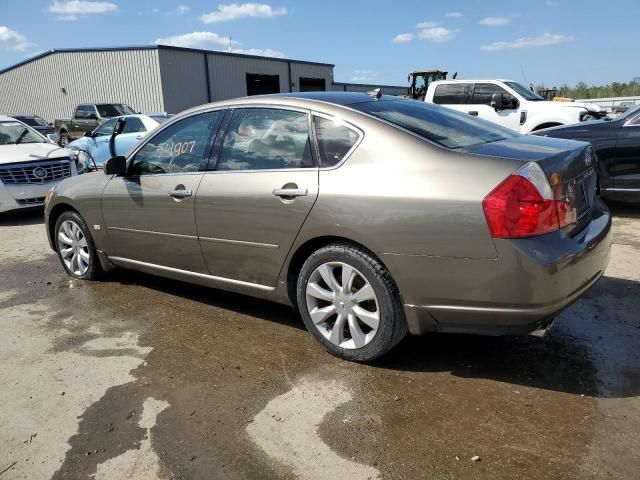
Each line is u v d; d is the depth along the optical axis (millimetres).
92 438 2688
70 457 2553
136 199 4301
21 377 3334
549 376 3078
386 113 3350
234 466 2430
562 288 2688
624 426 2584
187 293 4738
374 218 2969
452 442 2525
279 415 2801
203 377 3230
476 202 2688
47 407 2984
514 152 2910
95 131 14180
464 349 3453
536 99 12031
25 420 2871
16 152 8836
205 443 2602
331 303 3330
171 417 2832
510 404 2812
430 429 2631
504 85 11945
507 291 2678
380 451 2482
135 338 3834
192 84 31234
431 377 3121
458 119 3652
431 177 2852
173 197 4004
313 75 41688
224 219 3691
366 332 3260
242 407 2895
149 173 4305
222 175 3742
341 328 3311
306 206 3236
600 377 3045
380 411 2797
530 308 2672
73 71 31875
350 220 3053
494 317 2758
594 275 2990
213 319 4125
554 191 2734
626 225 6586
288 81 39062
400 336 3115
